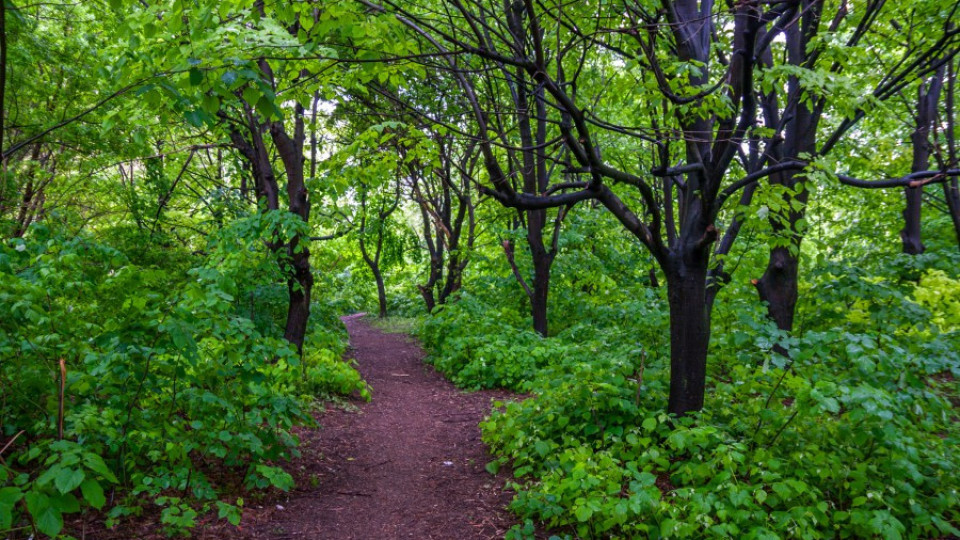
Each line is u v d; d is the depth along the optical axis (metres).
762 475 3.92
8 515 2.29
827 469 4.04
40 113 8.43
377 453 6.11
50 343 3.89
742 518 3.67
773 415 4.50
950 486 4.20
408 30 4.74
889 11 6.90
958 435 4.95
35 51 8.08
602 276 11.45
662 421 4.73
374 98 8.15
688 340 5.23
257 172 8.61
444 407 8.20
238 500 4.19
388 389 9.31
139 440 4.05
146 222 8.69
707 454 4.55
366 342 15.17
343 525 4.35
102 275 4.89
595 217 14.07
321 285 11.62
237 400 4.59
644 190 4.85
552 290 12.96
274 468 4.48
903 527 3.59
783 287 7.29
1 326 3.70
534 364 9.37
